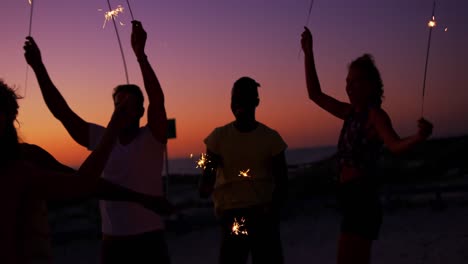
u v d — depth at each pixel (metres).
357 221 2.69
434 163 17.55
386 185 16.44
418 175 16.91
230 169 3.59
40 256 1.74
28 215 1.71
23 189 1.69
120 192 1.93
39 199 1.73
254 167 3.58
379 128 2.57
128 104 1.96
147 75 2.97
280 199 3.67
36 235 1.73
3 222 1.63
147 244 2.98
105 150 1.86
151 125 3.05
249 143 3.56
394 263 6.88
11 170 1.67
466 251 6.96
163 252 3.04
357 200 2.70
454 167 17.58
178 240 10.42
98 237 10.45
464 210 10.78
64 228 11.09
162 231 3.08
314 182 14.80
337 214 11.90
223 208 3.64
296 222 11.55
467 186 11.41
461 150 18.30
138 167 2.99
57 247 9.90
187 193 17.20
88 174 1.80
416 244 7.81
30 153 2.09
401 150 2.35
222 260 3.64
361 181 2.70
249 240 3.61
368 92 2.76
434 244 7.63
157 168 3.09
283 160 3.67
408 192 11.94
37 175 1.71
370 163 2.71
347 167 2.77
